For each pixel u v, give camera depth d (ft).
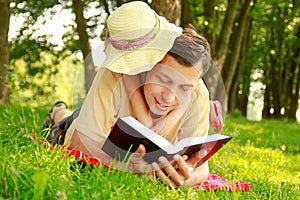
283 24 85.56
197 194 11.78
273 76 94.38
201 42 12.67
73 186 9.91
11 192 8.94
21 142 13.34
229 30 50.90
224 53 50.90
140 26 12.23
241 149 24.88
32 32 58.03
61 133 15.48
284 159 24.04
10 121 17.67
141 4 12.71
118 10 12.66
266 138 37.68
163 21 12.79
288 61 93.50
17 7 55.67
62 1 55.42
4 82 40.57
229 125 44.45
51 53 60.29
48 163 11.18
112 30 12.47
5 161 10.19
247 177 16.53
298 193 14.21
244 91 101.14
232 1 50.75
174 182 12.73
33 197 8.66
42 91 61.21
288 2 73.67
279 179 16.75
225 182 14.64
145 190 11.10
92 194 9.57
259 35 93.04
